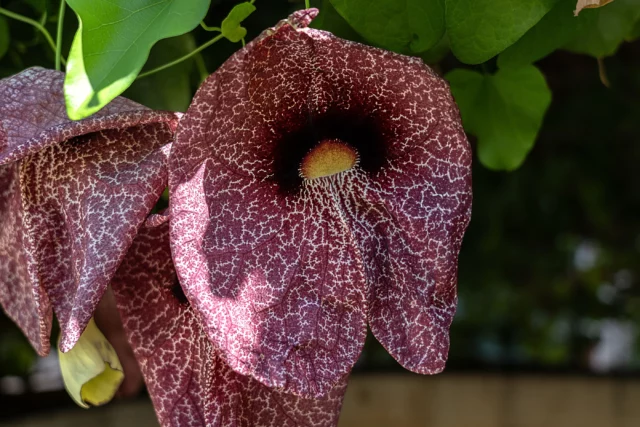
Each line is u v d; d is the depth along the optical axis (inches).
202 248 15.1
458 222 15.8
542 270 54.2
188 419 17.5
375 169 16.3
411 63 14.9
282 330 15.6
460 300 59.7
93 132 16.1
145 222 15.5
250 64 14.4
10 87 16.6
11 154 15.0
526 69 23.2
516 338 62.2
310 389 15.4
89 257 15.3
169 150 15.7
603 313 62.9
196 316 17.4
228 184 15.4
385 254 16.2
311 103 15.8
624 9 22.6
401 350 15.9
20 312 17.3
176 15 14.8
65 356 17.7
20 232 16.7
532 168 44.5
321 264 16.0
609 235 55.7
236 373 17.1
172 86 22.0
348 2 17.6
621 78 36.6
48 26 22.5
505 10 17.5
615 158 44.7
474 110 24.4
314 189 16.3
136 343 17.7
